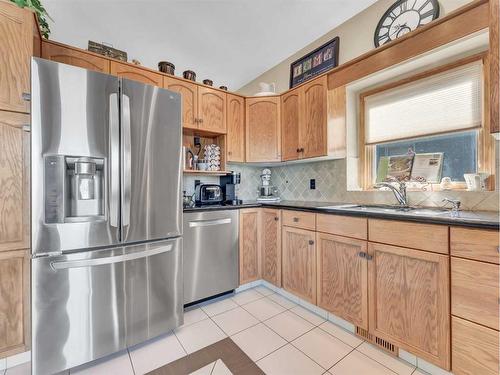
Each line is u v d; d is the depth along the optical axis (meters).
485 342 1.09
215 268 2.20
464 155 1.73
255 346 1.59
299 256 2.08
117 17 2.18
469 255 1.13
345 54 2.36
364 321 1.59
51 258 1.29
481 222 1.09
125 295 1.51
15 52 1.33
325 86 2.21
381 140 2.16
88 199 1.45
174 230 1.73
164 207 1.67
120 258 1.46
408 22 1.91
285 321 1.88
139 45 2.62
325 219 1.85
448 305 1.21
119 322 1.49
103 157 1.41
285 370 1.38
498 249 1.04
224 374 1.35
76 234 1.34
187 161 2.51
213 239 2.19
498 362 1.05
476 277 1.11
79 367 1.41
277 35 2.53
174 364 1.43
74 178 1.40
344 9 2.20
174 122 1.73
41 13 1.67
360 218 1.61
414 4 1.88
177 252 1.74
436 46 1.56
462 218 1.20
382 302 1.49
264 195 2.96
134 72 2.05
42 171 1.25
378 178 2.18
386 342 1.52
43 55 1.71
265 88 2.85
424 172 1.90
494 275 1.06
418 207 1.84
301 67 2.76
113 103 1.44
